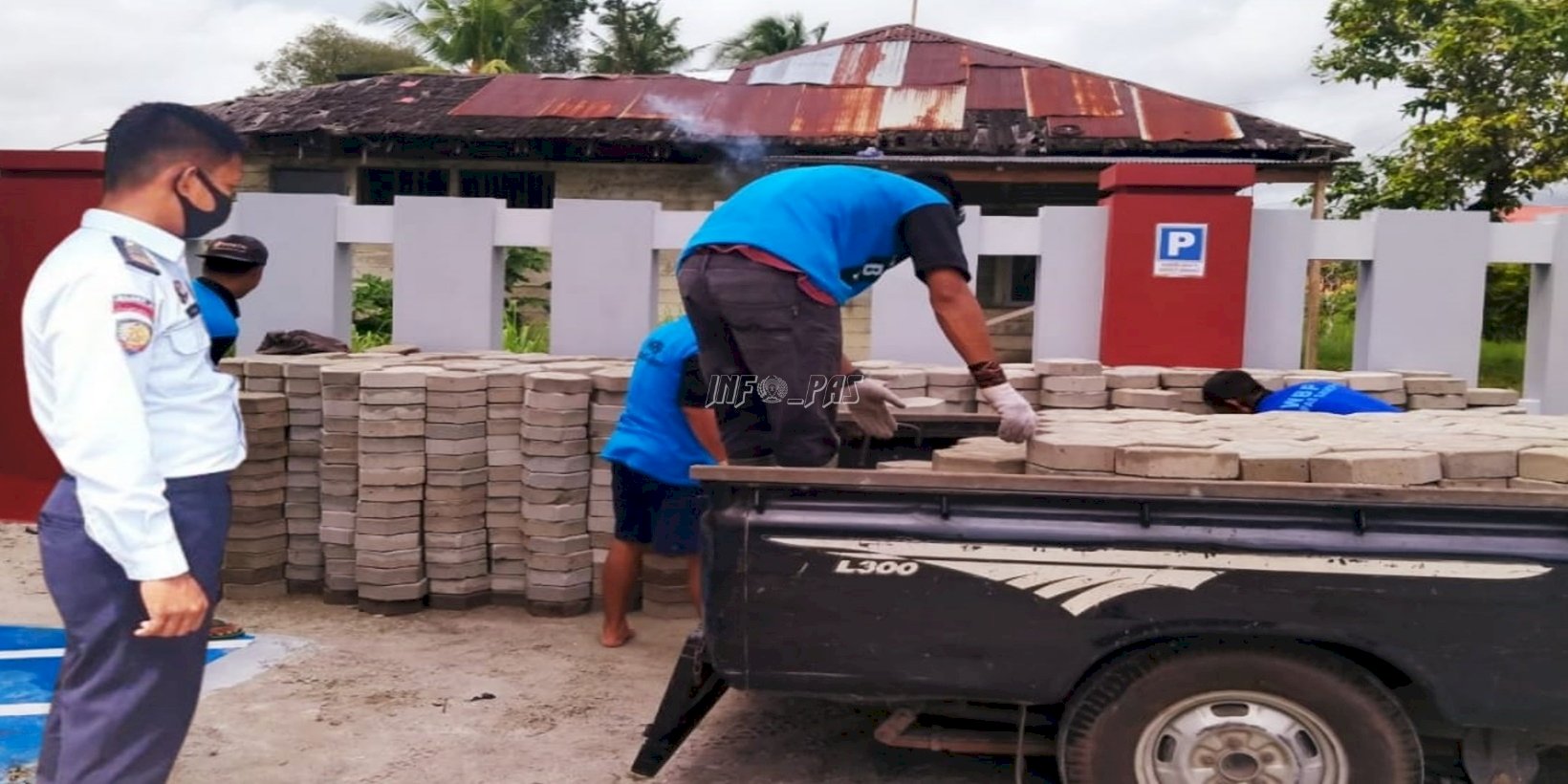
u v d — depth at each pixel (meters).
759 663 3.13
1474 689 2.90
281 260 7.43
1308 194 15.08
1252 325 6.98
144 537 2.42
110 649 2.60
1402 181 14.08
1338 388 4.93
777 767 3.95
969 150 13.44
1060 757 3.16
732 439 3.71
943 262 3.51
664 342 4.84
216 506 2.68
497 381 5.61
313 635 5.27
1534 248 6.83
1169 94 15.22
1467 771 3.11
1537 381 6.99
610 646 5.15
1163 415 4.17
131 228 2.57
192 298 2.69
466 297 7.35
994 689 3.06
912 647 3.07
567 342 7.29
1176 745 3.09
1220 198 6.70
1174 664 3.05
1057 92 15.31
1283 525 2.96
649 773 3.63
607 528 5.63
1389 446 3.32
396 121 14.93
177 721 2.69
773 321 3.42
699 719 3.75
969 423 4.72
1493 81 13.91
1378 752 3.00
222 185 2.70
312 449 5.75
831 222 3.51
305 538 5.82
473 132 14.31
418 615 5.58
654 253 7.34
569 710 4.43
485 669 4.86
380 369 5.59
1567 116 13.19
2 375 6.98
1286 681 3.01
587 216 7.20
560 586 5.54
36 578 5.99
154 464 2.46
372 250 16.02
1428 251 6.84
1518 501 2.85
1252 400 5.19
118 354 2.42
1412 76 14.34
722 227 3.53
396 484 5.51
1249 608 2.95
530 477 5.52
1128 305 6.82
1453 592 2.88
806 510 3.12
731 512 3.14
